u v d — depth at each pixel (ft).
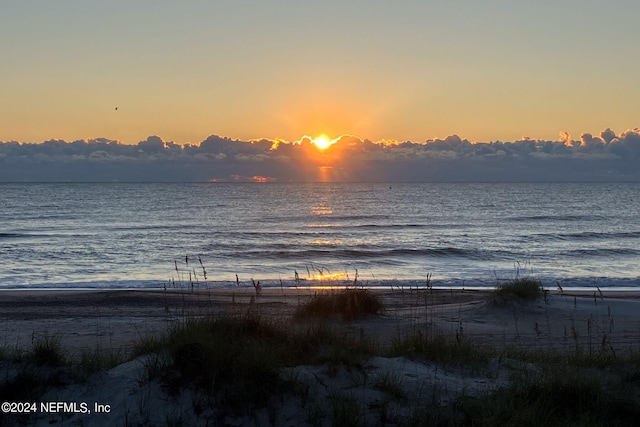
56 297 62.08
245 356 22.65
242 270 90.12
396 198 378.73
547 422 20.72
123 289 70.59
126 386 21.98
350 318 43.39
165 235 146.10
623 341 39.42
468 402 21.68
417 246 122.31
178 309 53.11
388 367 25.00
